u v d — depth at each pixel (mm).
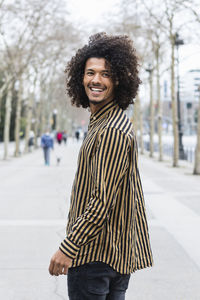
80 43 32531
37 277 5297
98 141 2215
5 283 5094
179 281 5180
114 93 2439
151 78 33094
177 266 5742
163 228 7938
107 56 2381
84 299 2311
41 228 7895
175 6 19891
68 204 10586
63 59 36438
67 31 30859
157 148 44688
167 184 14875
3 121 59719
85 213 2131
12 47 28484
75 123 133125
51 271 2168
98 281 2291
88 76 2416
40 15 26484
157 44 26391
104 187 2131
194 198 11508
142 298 4660
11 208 10000
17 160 29906
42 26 28141
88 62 2430
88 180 2293
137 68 2518
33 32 27344
